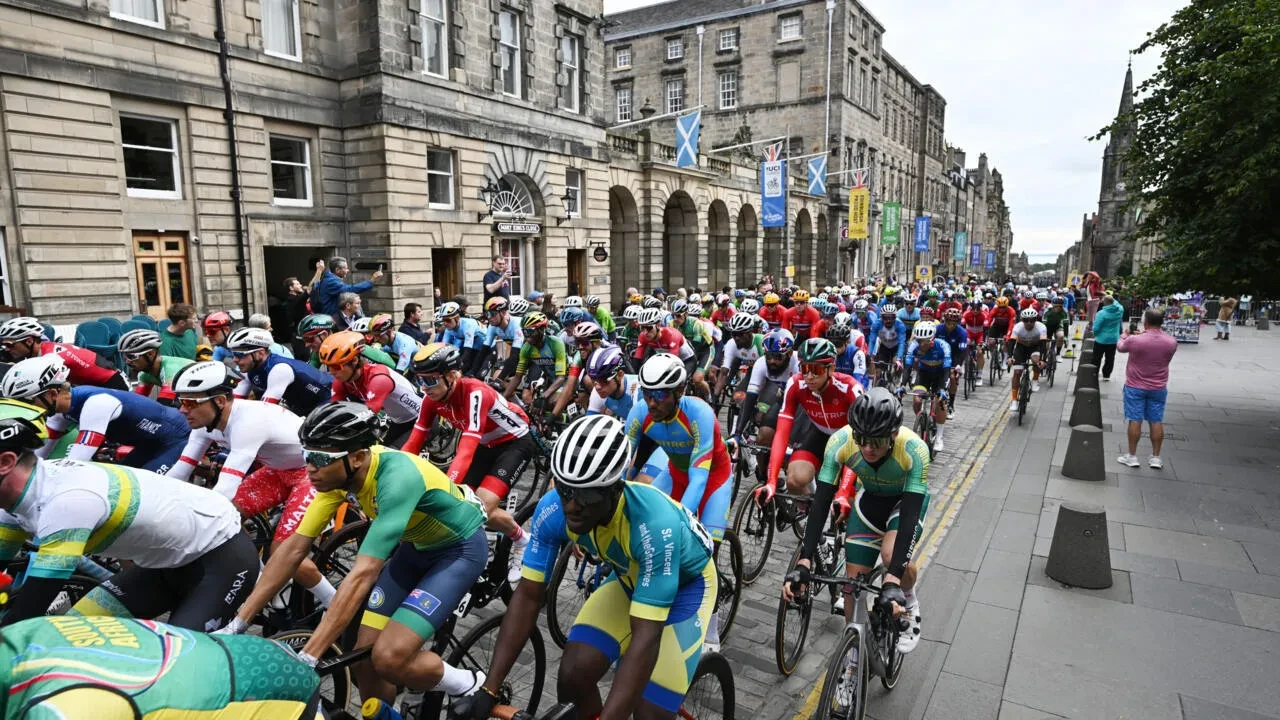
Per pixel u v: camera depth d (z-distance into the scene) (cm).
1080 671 394
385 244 1467
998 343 1388
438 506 277
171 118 1202
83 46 1071
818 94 3812
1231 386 1303
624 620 262
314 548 385
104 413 366
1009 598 482
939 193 6462
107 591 269
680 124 2188
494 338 877
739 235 3422
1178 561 539
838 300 1895
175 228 1210
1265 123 757
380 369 470
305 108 1401
